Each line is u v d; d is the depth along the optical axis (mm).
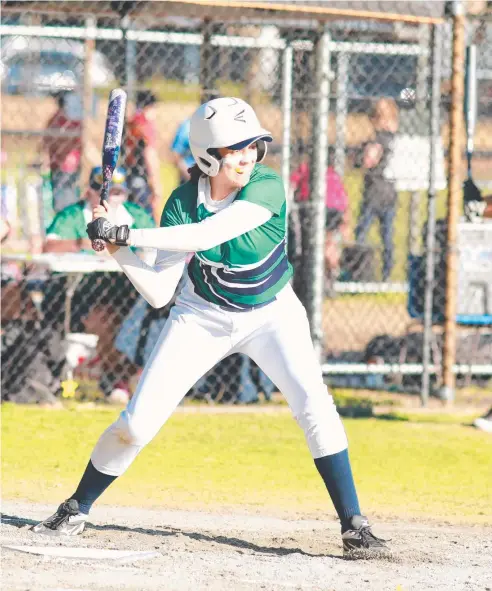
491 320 33469
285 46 34312
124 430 16312
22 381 31172
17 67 45656
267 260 15781
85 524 18547
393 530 19359
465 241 33156
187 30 37500
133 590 14305
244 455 26234
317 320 33219
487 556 17234
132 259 15820
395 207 41438
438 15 32250
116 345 31891
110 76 44125
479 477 24594
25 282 31203
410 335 35438
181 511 20406
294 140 36219
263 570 15562
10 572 14930
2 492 21406
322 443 16531
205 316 16031
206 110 15336
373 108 40531
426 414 32031
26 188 40844
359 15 31312
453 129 32781
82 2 32906
